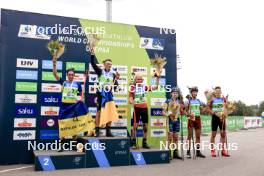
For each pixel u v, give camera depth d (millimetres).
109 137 7551
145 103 8281
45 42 8172
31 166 7453
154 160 7754
